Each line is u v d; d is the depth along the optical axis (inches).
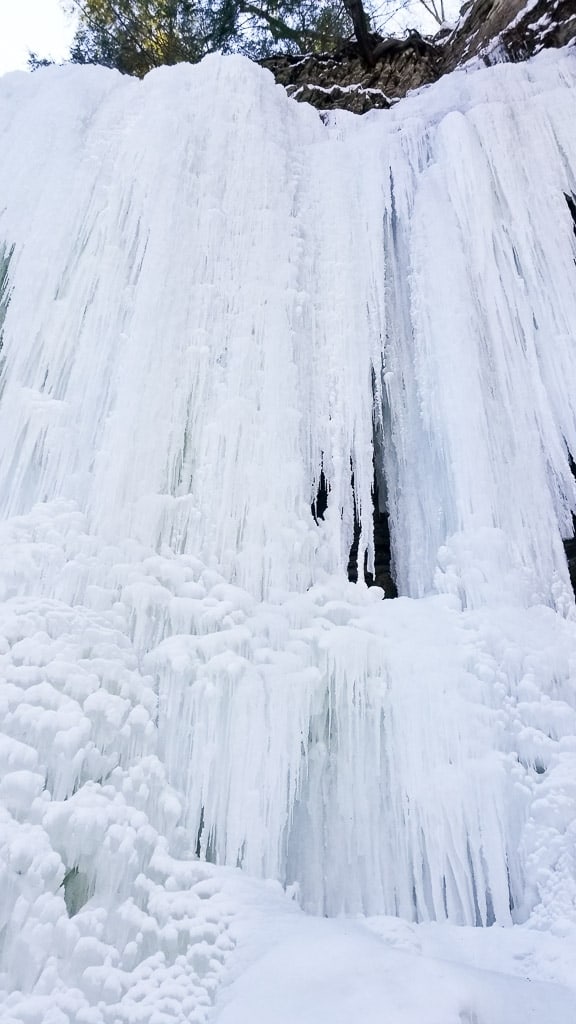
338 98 361.1
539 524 225.5
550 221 257.1
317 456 237.8
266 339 236.7
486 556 209.6
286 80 386.9
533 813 165.5
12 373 219.8
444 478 243.4
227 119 274.7
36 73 297.3
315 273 264.7
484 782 168.6
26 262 235.1
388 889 170.2
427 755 177.5
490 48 323.3
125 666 160.4
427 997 93.8
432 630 196.9
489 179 265.7
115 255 238.4
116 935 118.6
